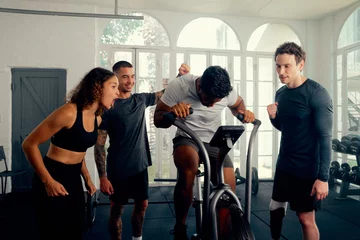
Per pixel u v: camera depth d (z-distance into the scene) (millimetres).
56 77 4609
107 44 4867
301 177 1949
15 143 4551
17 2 4426
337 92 5137
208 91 1418
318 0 4461
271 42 5508
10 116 4496
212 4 4641
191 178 1498
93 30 4605
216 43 5227
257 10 4906
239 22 5219
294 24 5414
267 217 3479
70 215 1690
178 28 5008
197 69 5152
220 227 1359
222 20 5160
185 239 1492
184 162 1516
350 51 4816
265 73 5434
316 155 1906
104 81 1678
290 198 2016
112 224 2344
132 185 2314
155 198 4352
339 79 5105
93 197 3434
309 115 1888
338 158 5199
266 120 5453
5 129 4441
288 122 1987
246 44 5270
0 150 4180
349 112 4895
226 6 4719
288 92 1987
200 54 5156
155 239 2879
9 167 4465
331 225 3221
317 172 1898
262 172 5457
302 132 1928
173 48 5008
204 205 1351
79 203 1752
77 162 1735
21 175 4574
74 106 1650
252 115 1590
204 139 1688
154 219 3467
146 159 2355
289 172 2002
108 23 4805
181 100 1669
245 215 1342
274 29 5535
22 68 4539
